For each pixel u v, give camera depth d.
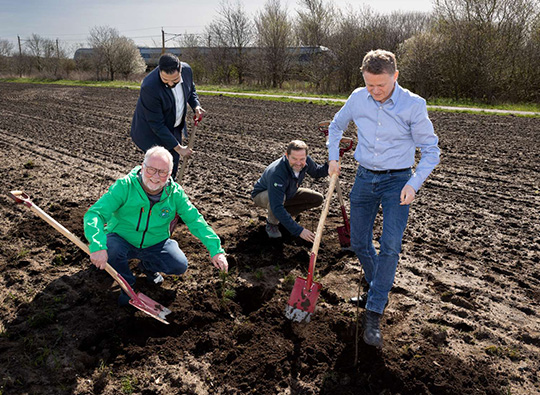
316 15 33.59
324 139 10.81
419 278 3.97
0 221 5.17
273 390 2.74
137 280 3.86
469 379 2.78
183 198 3.43
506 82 22.67
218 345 3.11
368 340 2.98
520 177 7.32
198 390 2.75
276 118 14.75
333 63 29.80
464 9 23.50
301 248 4.45
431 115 15.98
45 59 53.69
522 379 2.80
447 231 5.02
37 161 8.27
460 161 8.45
